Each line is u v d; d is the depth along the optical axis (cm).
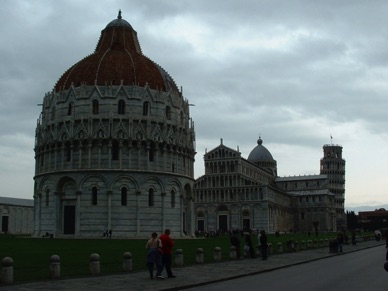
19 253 5338
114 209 10181
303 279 3412
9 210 19088
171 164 10912
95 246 6888
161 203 10588
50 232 10519
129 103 10612
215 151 19400
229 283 3250
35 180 11269
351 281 3219
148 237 10250
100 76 10894
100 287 2867
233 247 5459
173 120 11138
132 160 10425
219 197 19100
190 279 3353
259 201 18538
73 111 10581
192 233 11569
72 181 10406
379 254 6600
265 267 4331
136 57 11688
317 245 8525
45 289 2736
